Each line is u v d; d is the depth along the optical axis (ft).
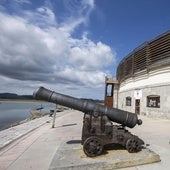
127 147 22.41
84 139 22.79
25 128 43.50
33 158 22.52
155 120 58.54
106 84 115.34
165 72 63.36
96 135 22.33
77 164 18.97
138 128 43.06
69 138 32.24
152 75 70.79
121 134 22.67
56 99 24.94
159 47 67.00
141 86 77.71
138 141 22.71
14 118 117.60
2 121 98.78
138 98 79.87
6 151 25.32
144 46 76.69
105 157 20.90
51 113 78.13
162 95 63.41
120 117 24.27
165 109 61.57
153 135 35.01
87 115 23.95
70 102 24.75
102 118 22.79
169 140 30.99
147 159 20.51
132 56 89.25
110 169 19.19
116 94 116.16
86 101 24.89
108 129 22.27
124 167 19.58
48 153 24.38
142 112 75.56
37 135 35.70
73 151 23.17
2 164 20.66
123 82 104.83
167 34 63.77
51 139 31.94
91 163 19.16
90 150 21.12
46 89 25.96
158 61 66.54
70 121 57.52
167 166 19.84
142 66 78.33
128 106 91.76
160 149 25.73
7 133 37.17
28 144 28.86
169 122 53.78
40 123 52.37
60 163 19.34
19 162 21.24
